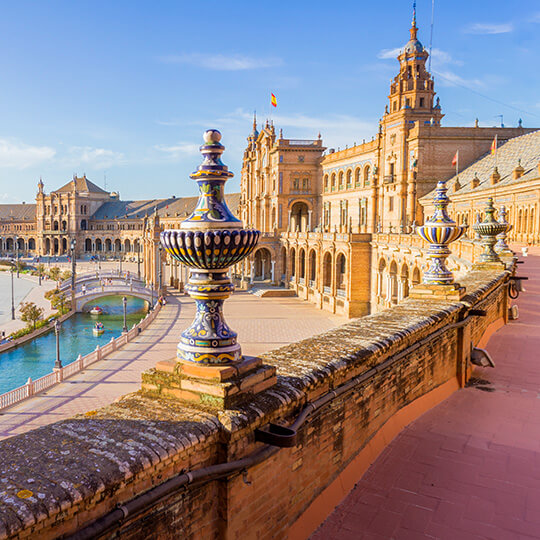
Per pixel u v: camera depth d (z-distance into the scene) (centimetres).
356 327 781
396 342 720
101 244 16750
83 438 382
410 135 6047
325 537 531
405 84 6631
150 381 491
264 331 5044
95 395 3234
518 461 679
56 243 16900
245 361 492
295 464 523
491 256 1672
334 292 6094
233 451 434
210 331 481
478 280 1374
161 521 383
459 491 612
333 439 596
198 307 496
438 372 916
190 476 387
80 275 9131
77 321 6838
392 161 6350
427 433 757
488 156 5616
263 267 8862
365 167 7088
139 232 15475
